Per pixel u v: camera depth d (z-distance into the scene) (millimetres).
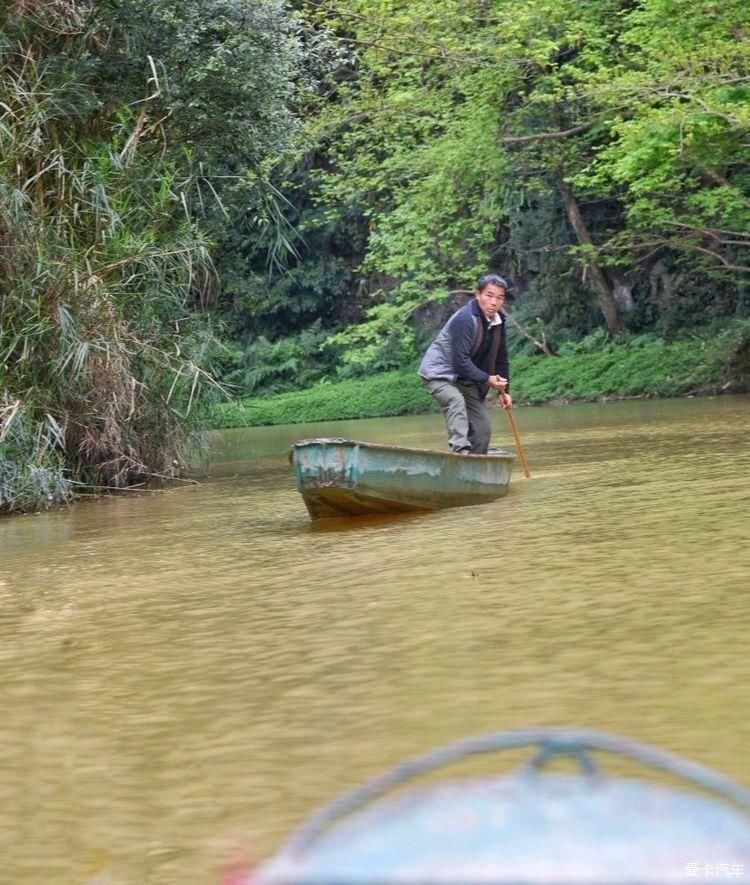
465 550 7406
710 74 20219
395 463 9297
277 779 3559
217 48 15141
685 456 12250
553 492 10094
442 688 4367
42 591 7145
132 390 12977
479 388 10969
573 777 1230
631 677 4309
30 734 4195
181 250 13461
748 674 4234
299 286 38906
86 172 13086
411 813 1134
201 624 5844
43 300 12461
